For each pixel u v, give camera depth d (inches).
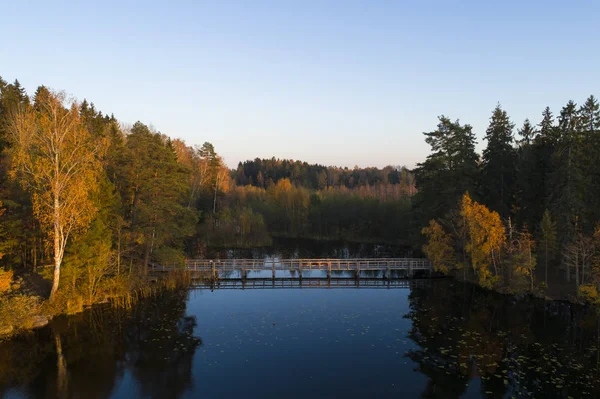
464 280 1332.4
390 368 693.9
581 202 1181.1
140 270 1270.9
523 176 1386.6
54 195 912.3
